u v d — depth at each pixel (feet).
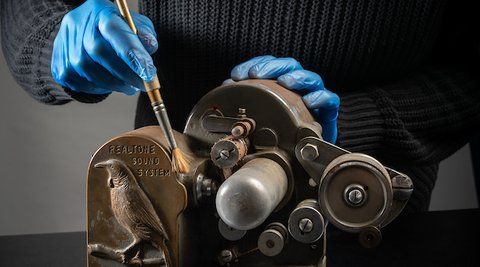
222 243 2.57
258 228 2.54
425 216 3.81
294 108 2.53
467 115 4.02
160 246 2.41
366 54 3.67
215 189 2.47
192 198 2.42
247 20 3.56
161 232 2.39
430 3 3.66
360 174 2.24
